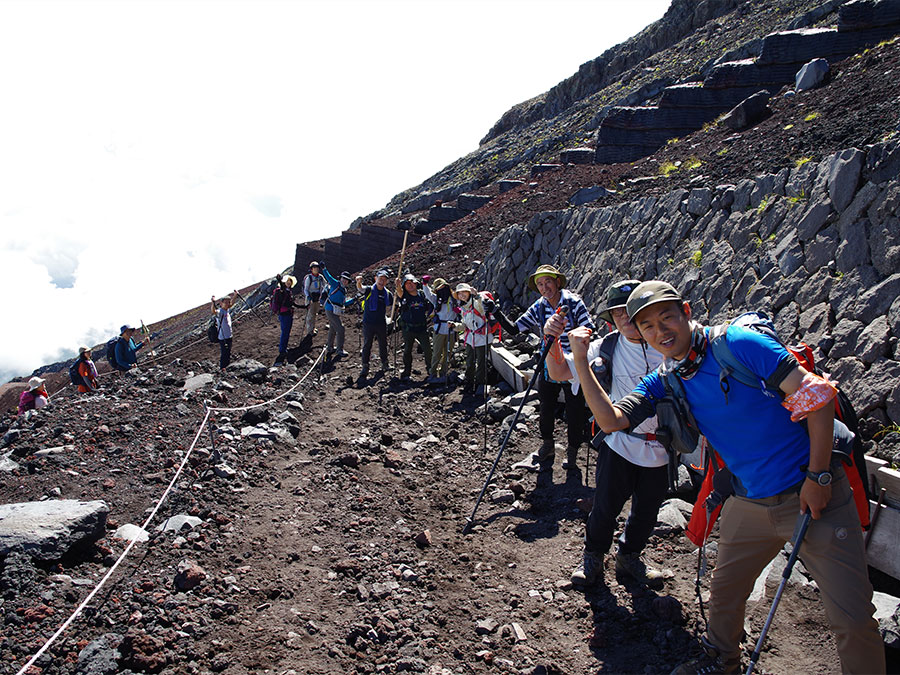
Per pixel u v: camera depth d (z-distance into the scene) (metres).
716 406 2.86
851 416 2.96
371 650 3.62
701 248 8.09
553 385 6.37
